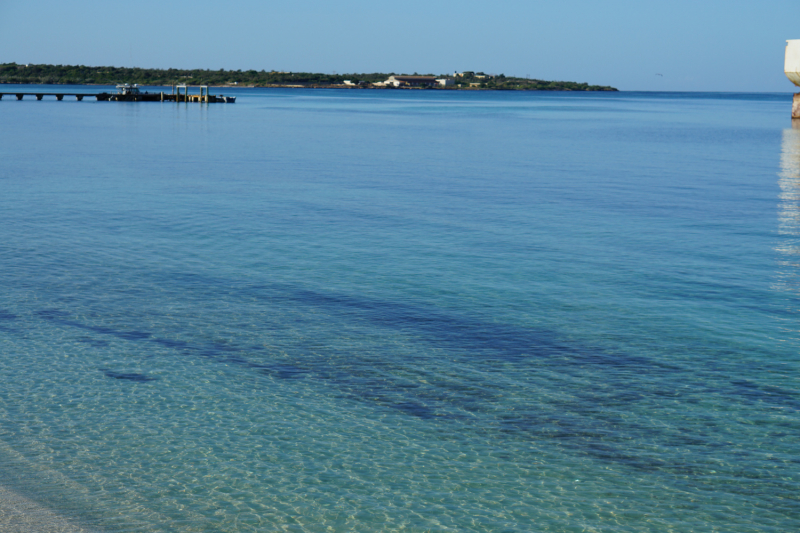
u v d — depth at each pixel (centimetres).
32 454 1002
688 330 1509
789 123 10169
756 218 2702
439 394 1209
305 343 1431
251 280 1856
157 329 1498
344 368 1314
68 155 4709
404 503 907
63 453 1007
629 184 3669
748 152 5516
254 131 7394
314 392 1215
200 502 902
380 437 1066
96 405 1155
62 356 1351
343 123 9206
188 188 3384
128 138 6175
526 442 1053
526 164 4600
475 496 921
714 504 908
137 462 989
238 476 960
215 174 3906
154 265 1988
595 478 963
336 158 4844
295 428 1091
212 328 1509
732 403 1180
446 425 1104
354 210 2855
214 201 3028
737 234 2419
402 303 1681
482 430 1088
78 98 14412
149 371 1291
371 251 2170
